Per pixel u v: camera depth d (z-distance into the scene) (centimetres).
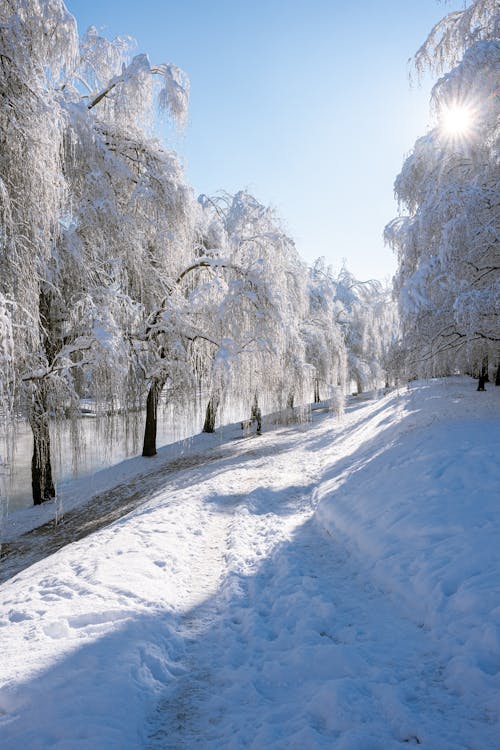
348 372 3691
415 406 1616
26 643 470
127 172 1388
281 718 370
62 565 712
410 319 1212
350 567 718
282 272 1711
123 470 1953
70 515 1414
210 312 1617
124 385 1322
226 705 398
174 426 2128
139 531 859
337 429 2200
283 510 1084
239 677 438
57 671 416
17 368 1040
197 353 1688
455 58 1340
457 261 1138
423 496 813
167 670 454
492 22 1226
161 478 1702
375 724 346
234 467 1647
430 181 1249
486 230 1085
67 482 1845
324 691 386
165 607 570
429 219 1189
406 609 550
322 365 2633
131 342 1556
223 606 604
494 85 1126
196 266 1719
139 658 446
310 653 455
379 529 769
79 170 1304
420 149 1340
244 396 1661
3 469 938
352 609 568
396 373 1365
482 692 372
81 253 1259
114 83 1477
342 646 459
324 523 939
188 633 536
